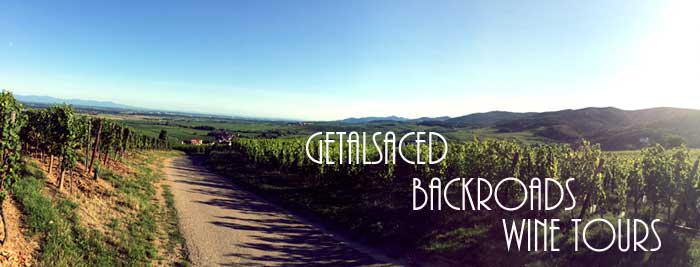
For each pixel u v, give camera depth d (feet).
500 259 51.37
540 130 468.34
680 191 61.62
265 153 173.58
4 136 36.70
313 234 69.00
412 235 64.34
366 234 69.10
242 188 122.72
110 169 96.02
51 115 62.80
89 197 60.70
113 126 111.65
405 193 94.79
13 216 40.55
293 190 112.27
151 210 69.51
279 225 73.92
